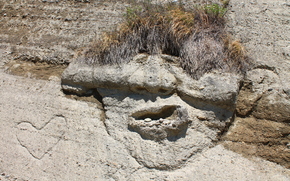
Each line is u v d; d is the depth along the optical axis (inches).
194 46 60.3
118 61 61.7
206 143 55.3
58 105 62.4
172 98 57.6
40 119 61.2
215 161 53.6
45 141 58.9
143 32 63.8
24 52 70.9
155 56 60.8
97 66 62.4
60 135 59.1
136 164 54.3
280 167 53.4
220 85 56.5
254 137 56.0
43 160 57.2
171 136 55.1
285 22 68.4
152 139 55.4
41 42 71.9
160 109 56.6
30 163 57.2
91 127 59.1
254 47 63.9
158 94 58.2
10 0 83.7
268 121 56.6
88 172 54.7
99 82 61.4
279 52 62.9
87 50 66.1
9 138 60.2
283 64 60.9
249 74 60.1
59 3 79.9
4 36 74.9
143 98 58.7
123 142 56.4
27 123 61.2
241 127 57.2
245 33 66.4
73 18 75.1
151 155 54.1
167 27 63.2
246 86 59.3
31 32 74.6
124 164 54.4
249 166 53.1
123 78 59.7
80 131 58.9
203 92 56.6
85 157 56.1
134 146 55.5
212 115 56.5
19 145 59.2
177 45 61.7
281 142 55.1
